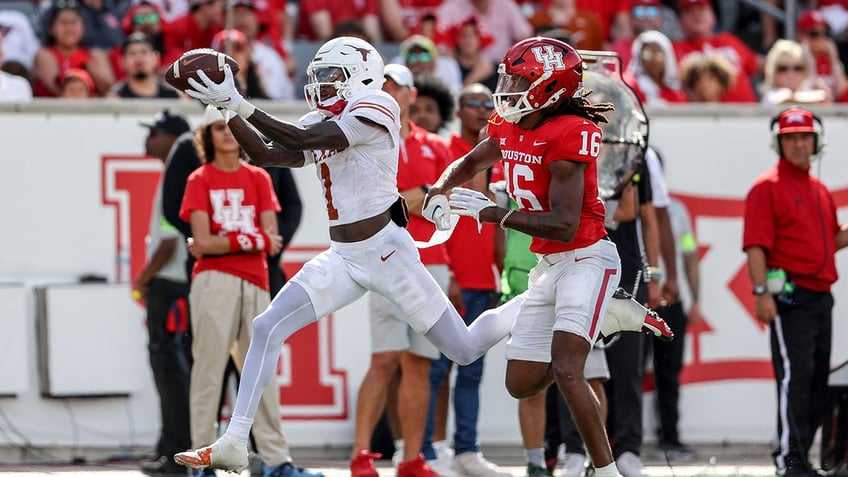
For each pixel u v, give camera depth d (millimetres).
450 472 26578
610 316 20344
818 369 27062
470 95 26656
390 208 20125
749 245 26750
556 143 19250
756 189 26906
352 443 28844
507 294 25297
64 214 28641
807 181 27094
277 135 18781
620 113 23719
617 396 25562
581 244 19953
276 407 24875
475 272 27078
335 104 19719
